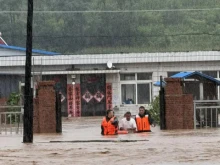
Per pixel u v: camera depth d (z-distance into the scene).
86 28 132.88
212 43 133.88
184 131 47.22
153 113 60.12
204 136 40.94
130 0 136.00
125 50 126.12
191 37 134.62
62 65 90.88
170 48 128.88
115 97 91.25
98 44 131.50
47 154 30.45
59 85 91.00
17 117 58.31
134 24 133.75
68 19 133.62
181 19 138.38
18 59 89.44
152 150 31.09
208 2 141.38
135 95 91.62
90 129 56.34
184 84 54.31
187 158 27.42
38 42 132.38
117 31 132.88
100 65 91.50
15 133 48.88
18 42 132.62
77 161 27.34
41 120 50.06
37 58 89.44
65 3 133.88
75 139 41.62
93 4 135.00
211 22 138.38
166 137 40.88
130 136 43.53
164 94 50.44
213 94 55.72
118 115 90.44
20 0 134.25
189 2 141.12
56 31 133.00
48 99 50.16
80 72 89.50
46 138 43.41
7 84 80.56
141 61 90.62
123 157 28.36
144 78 91.62
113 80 91.31
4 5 133.38
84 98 91.19
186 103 50.34
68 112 91.00
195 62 90.81
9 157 29.44
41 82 50.34
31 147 34.78
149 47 130.62
